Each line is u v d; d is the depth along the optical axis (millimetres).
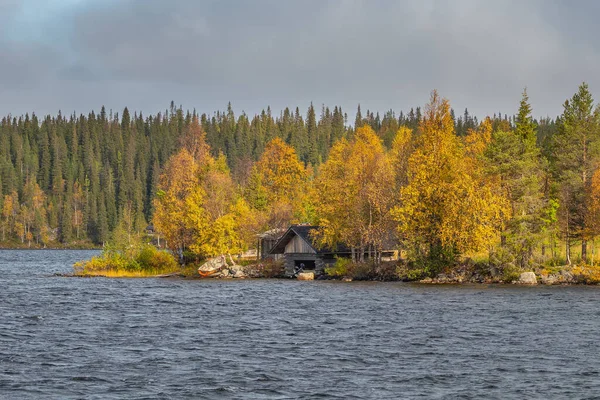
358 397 26828
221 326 44031
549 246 81312
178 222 98562
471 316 47594
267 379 29500
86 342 38125
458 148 93812
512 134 80000
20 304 56719
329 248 88312
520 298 58812
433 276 77812
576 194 78938
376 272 81938
